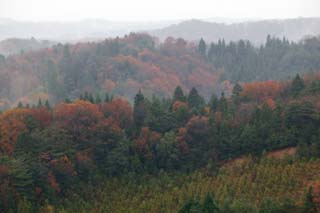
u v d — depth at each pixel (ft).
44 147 330.75
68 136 356.59
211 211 231.09
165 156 360.69
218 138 365.40
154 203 288.92
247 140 352.28
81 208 300.81
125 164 350.84
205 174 337.72
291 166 306.55
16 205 290.35
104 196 319.68
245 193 288.71
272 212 238.89
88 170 344.49
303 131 343.67
